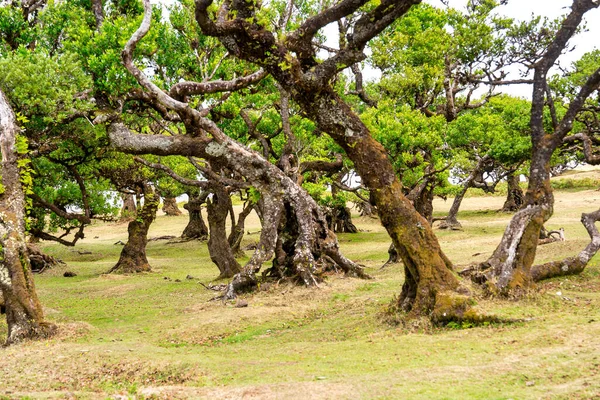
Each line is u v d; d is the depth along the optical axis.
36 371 10.37
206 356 10.88
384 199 12.51
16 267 13.73
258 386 8.20
